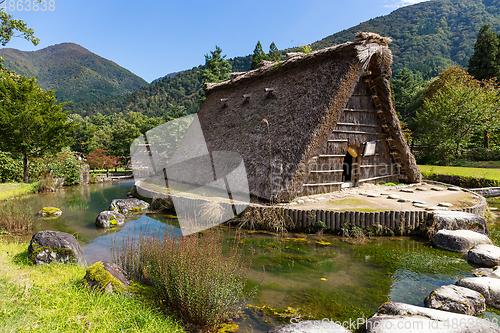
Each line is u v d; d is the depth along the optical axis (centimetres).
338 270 500
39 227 775
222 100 1234
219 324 339
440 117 2411
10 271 441
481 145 2845
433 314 323
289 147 831
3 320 274
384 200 854
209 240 387
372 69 984
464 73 2766
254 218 740
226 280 353
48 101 1599
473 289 405
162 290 363
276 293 417
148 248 438
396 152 1164
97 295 349
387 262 536
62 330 273
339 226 702
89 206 1066
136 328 285
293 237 681
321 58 943
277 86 1057
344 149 1006
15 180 1584
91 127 3800
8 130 1404
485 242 598
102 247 600
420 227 695
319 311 370
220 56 2664
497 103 2341
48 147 1587
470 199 874
